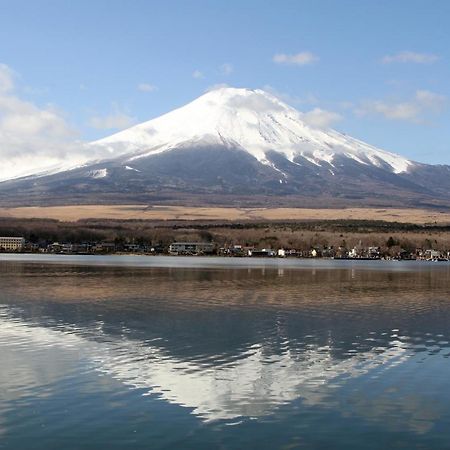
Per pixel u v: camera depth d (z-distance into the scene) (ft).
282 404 95.66
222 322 173.68
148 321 174.09
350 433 84.38
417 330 162.91
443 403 96.48
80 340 143.64
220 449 78.64
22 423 86.07
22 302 217.36
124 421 87.35
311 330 161.38
